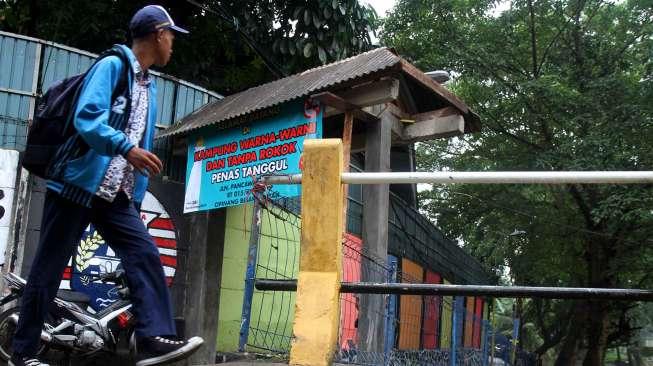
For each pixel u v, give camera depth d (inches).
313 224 124.6
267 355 222.8
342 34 394.6
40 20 395.9
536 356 980.6
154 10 111.0
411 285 118.4
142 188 110.4
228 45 431.8
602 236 549.6
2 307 237.9
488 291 114.8
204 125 263.6
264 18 414.0
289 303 327.6
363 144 314.2
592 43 550.9
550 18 553.3
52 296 103.0
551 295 111.7
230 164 263.4
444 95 263.3
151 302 103.2
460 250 685.3
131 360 238.1
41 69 263.7
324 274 121.9
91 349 225.6
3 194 245.8
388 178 120.9
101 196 102.7
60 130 103.3
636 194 450.9
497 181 114.0
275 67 401.4
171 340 102.5
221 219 290.0
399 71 228.2
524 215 631.8
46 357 233.8
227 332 294.2
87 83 100.6
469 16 569.6
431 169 721.0
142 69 110.1
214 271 284.4
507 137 608.4
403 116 293.0
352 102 242.4
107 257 265.6
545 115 532.1
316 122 235.3
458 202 719.7
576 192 544.4
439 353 312.0
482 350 469.4
